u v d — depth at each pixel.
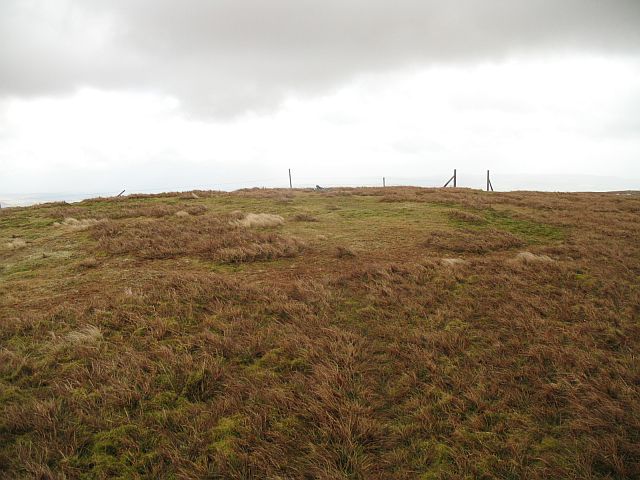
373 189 31.64
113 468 3.65
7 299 7.60
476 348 5.87
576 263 9.98
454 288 8.30
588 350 5.73
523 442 3.99
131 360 5.23
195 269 9.77
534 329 6.31
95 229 14.23
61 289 8.27
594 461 3.74
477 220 16.23
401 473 3.63
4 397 4.52
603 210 19.47
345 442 3.91
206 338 5.93
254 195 25.39
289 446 3.91
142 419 4.26
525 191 32.03
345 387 4.82
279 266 10.06
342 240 12.97
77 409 4.31
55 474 3.54
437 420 4.34
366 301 7.55
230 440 3.96
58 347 5.56
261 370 5.23
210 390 4.79
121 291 7.98
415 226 15.32
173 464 3.70
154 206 20.09
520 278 8.75
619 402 4.48
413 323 6.71
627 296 7.74
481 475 3.62
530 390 4.85
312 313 6.88
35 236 14.02
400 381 4.98
